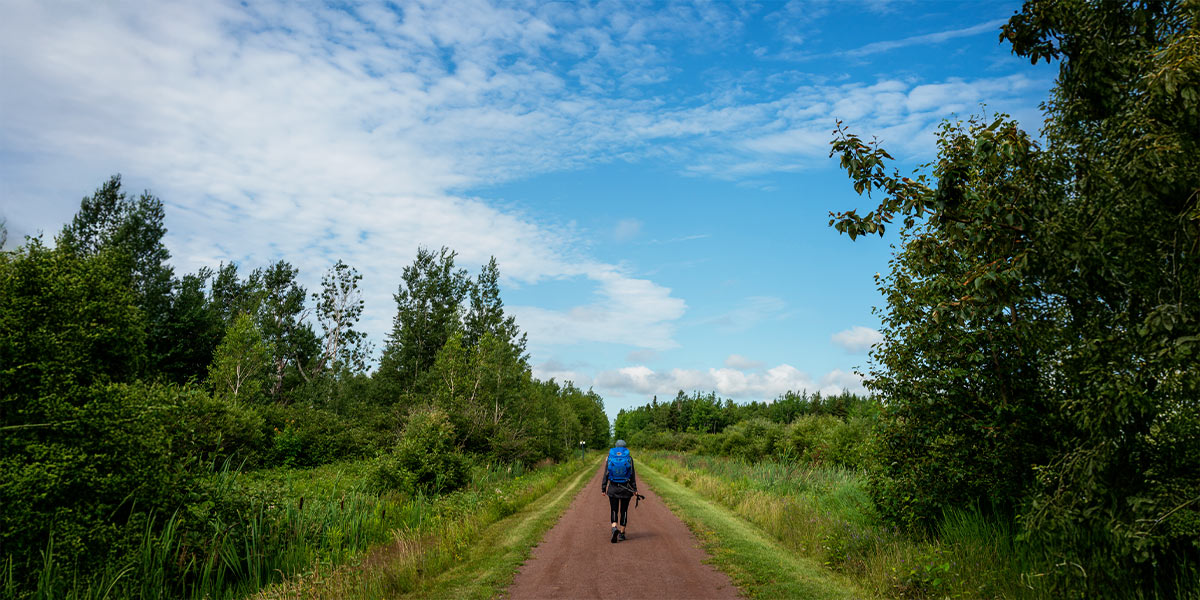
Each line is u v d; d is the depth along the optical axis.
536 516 14.66
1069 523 5.82
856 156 6.08
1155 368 5.22
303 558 9.41
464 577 8.14
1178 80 4.69
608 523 13.48
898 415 9.29
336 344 65.75
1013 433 8.01
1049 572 6.31
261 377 51.84
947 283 8.03
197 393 10.30
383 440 36.12
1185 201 5.10
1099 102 6.47
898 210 6.18
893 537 9.18
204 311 46.06
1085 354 6.20
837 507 13.05
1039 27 6.24
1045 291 6.71
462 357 34.97
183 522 8.58
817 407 82.56
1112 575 5.82
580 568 8.73
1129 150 5.46
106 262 15.66
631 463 11.23
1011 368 8.08
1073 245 5.66
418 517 13.72
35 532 6.94
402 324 66.69
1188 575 5.55
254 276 67.06
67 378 7.82
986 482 8.27
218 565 8.57
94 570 7.21
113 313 14.34
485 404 33.28
